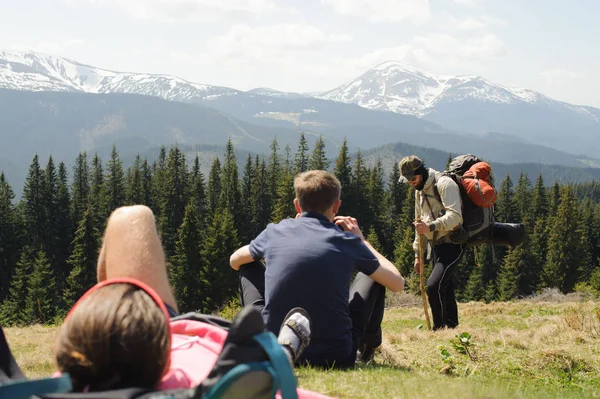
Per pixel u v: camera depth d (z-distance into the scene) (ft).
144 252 8.26
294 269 14.60
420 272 30.83
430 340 27.12
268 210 411.54
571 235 333.62
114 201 410.31
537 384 19.71
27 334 46.50
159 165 516.73
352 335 16.11
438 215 28.91
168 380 6.20
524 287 316.40
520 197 479.82
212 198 428.15
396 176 407.64
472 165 29.35
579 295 69.46
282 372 5.19
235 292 272.72
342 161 387.55
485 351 24.08
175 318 8.04
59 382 4.65
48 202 382.01
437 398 12.42
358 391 12.84
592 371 21.39
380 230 388.98
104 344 5.02
